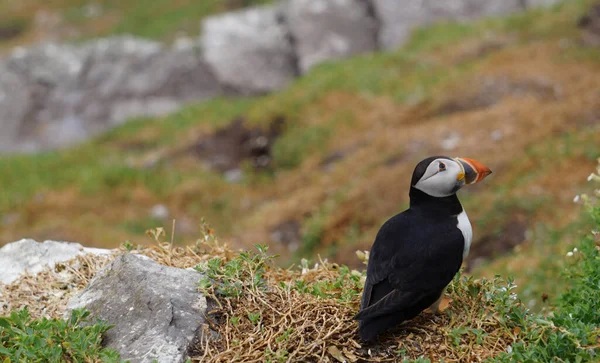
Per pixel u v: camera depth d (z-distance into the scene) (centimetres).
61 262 596
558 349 450
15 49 3034
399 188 1475
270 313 493
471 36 2219
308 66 2575
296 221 1537
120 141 2238
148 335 463
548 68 1861
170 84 2625
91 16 3309
